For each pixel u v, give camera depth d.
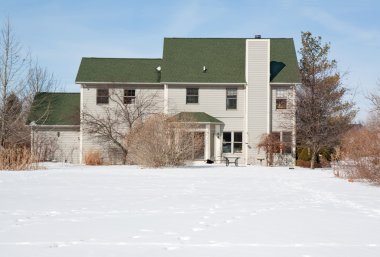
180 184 17.97
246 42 36.44
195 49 38.91
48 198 13.31
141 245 7.36
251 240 7.76
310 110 33.91
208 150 35.16
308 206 11.88
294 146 34.69
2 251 6.94
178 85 36.59
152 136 28.92
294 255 6.75
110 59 39.09
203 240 7.75
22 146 37.56
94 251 6.95
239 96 36.50
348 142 21.02
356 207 11.73
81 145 36.91
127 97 37.09
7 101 37.28
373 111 26.80
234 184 18.16
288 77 36.09
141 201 12.71
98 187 16.64
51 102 40.06
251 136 36.19
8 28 36.78
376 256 6.72
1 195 14.00
